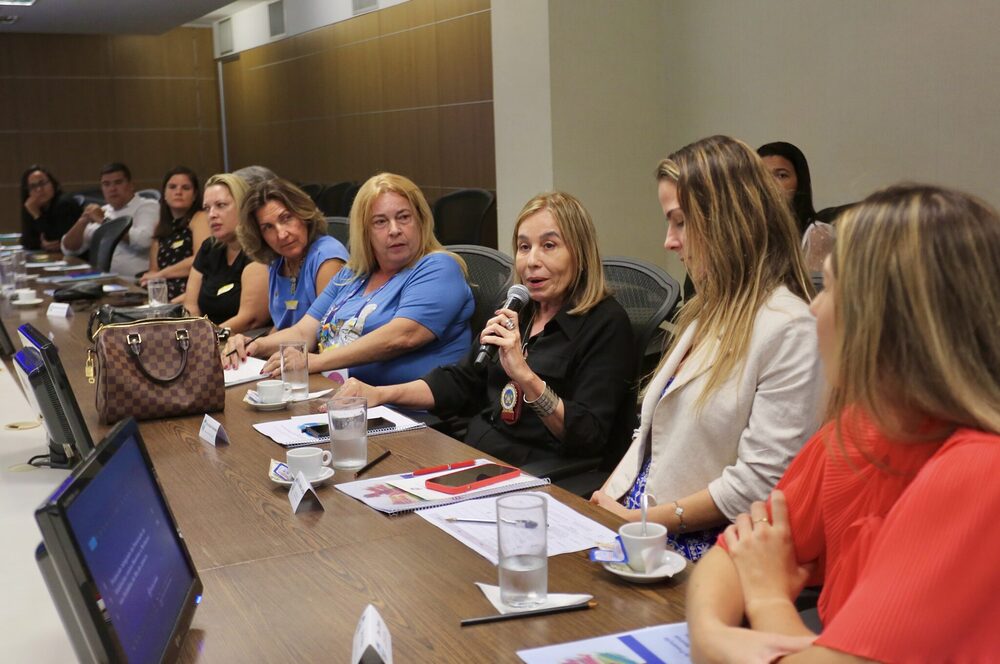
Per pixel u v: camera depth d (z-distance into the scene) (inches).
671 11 221.9
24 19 407.2
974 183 167.8
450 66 325.7
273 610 50.6
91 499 40.3
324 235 148.8
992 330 37.3
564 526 61.6
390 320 123.0
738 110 211.2
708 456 73.4
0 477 81.2
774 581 49.3
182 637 45.6
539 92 218.1
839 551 48.5
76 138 484.4
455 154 330.0
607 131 221.9
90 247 283.0
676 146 226.8
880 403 39.3
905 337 37.7
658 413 76.7
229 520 64.8
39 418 99.7
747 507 69.3
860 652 37.4
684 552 72.7
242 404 99.6
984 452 36.8
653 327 95.5
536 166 222.5
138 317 137.0
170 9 384.2
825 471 50.0
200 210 228.5
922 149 175.9
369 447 82.1
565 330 93.1
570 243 93.4
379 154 374.3
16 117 472.4
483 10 306.3
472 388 108.4
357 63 379.9
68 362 125.3
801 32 195.5
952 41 168.9
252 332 156.6
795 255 72.9
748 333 71.2
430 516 64.1
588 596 50.8
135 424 50.3
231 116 498.0
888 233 38.2
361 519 64.1
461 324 123.7
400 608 50.4
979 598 36.2
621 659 44.6
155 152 499.5
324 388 106.2
